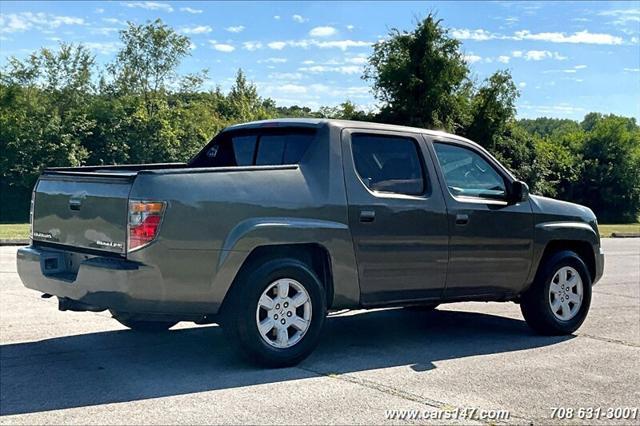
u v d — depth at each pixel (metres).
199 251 5.50
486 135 42.28
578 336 7.67
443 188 6.85
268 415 4.76
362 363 6.24
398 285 6.55
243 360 6.18
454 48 40.50
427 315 8.76
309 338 6.04
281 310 5.91
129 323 7.00
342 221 6.15
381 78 40.66
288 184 5.96
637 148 54.75
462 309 9.25
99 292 5.48
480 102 42.06
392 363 6.27
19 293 9.36
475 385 5.64
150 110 39.25
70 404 4.90
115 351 6.43
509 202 7.37
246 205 5.70
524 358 6.61
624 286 11.98
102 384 5.39
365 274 6.33
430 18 39.97
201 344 6.75
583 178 54.28
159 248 5.36
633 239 28.50
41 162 34.47
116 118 37.00
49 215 6.19
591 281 8.12
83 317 7.89
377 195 6.40
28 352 6.34
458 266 6.91
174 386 5.38
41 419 4.59
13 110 35.78
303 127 6.53
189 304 5.57
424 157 6.83
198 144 39.56
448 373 5.99
